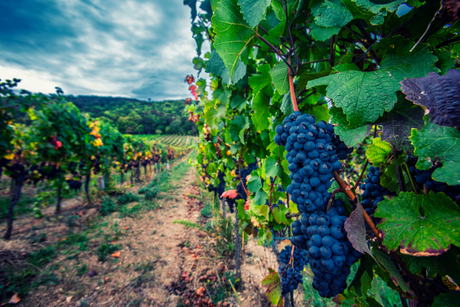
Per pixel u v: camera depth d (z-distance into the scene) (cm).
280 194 207
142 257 457
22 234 531
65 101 651
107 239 529
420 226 54
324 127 74
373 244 69
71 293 348
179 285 368
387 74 59
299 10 104
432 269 55
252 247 479
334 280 73
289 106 120
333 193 73
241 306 314
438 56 58
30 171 616
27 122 559
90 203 820
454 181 43
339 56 111
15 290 340
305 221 77
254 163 268
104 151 923
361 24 85
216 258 443
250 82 148
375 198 82
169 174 1602
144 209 763
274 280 130
